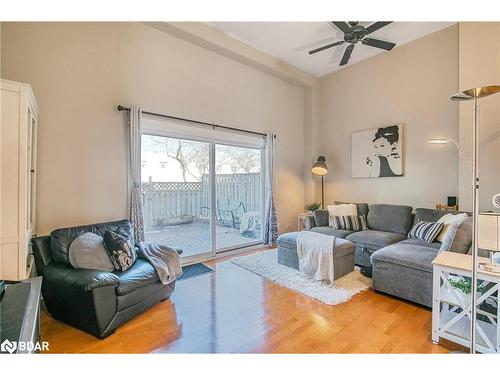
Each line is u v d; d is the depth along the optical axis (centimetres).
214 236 423
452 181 373
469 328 192
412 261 246
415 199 412
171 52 361
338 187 521
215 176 427
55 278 208
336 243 310
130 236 280
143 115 336
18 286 157
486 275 169
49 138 270
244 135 458
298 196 555
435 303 191
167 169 376
